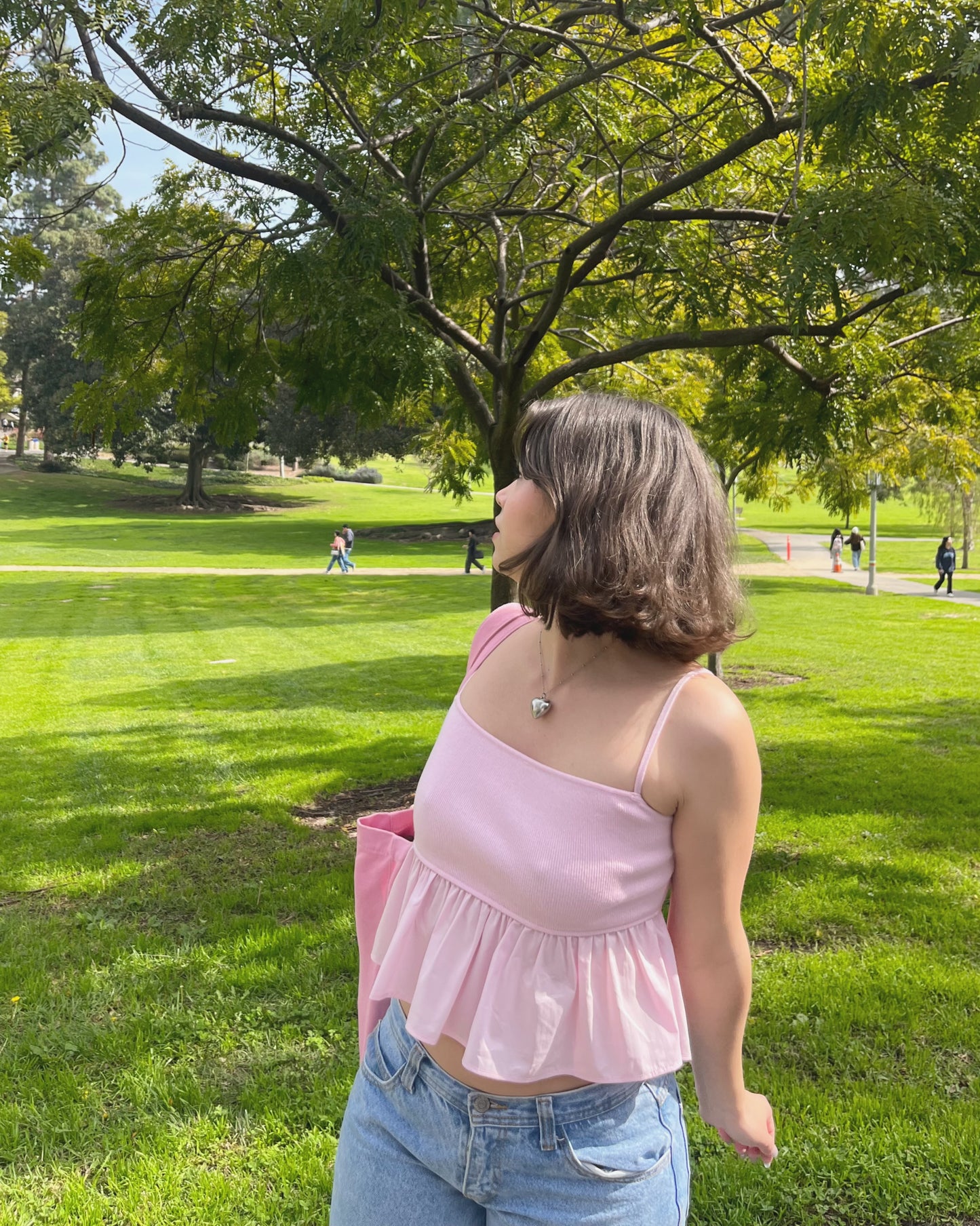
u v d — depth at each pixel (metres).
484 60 6.70
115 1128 3.04
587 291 8.22
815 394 6.71
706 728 1.15
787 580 28.20
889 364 6.88
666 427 1.24
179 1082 3.27
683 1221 1.28
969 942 4.31
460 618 19.39
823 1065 3.32
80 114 4.92
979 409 8.53
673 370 10.62
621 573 1.13
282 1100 3.16
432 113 5.91
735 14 5.11
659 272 6.10
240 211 5.91
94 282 6.31
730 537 1.24
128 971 4.12
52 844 5.86
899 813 6.26
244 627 18.23
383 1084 1.31
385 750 8.27
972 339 7.50
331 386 6.41
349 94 6.50
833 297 4.62
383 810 6.56
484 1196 1.21
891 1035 3.50
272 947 4.29
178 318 6.65
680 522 1.18
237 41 5.52
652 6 5.04
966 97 4.54
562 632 1.18
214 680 12.36
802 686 11.43
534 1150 1.19
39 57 5.60
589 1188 1.19
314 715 10.00
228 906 4.83
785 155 6.98
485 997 1.17
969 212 4.73
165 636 16.91
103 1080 3.32
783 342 6.81
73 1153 2.93
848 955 4.14
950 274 4.98
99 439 7.90
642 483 1.18
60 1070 3.38
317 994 3.88
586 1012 1.15
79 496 58.28
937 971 3.97
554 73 6.23
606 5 5.27
